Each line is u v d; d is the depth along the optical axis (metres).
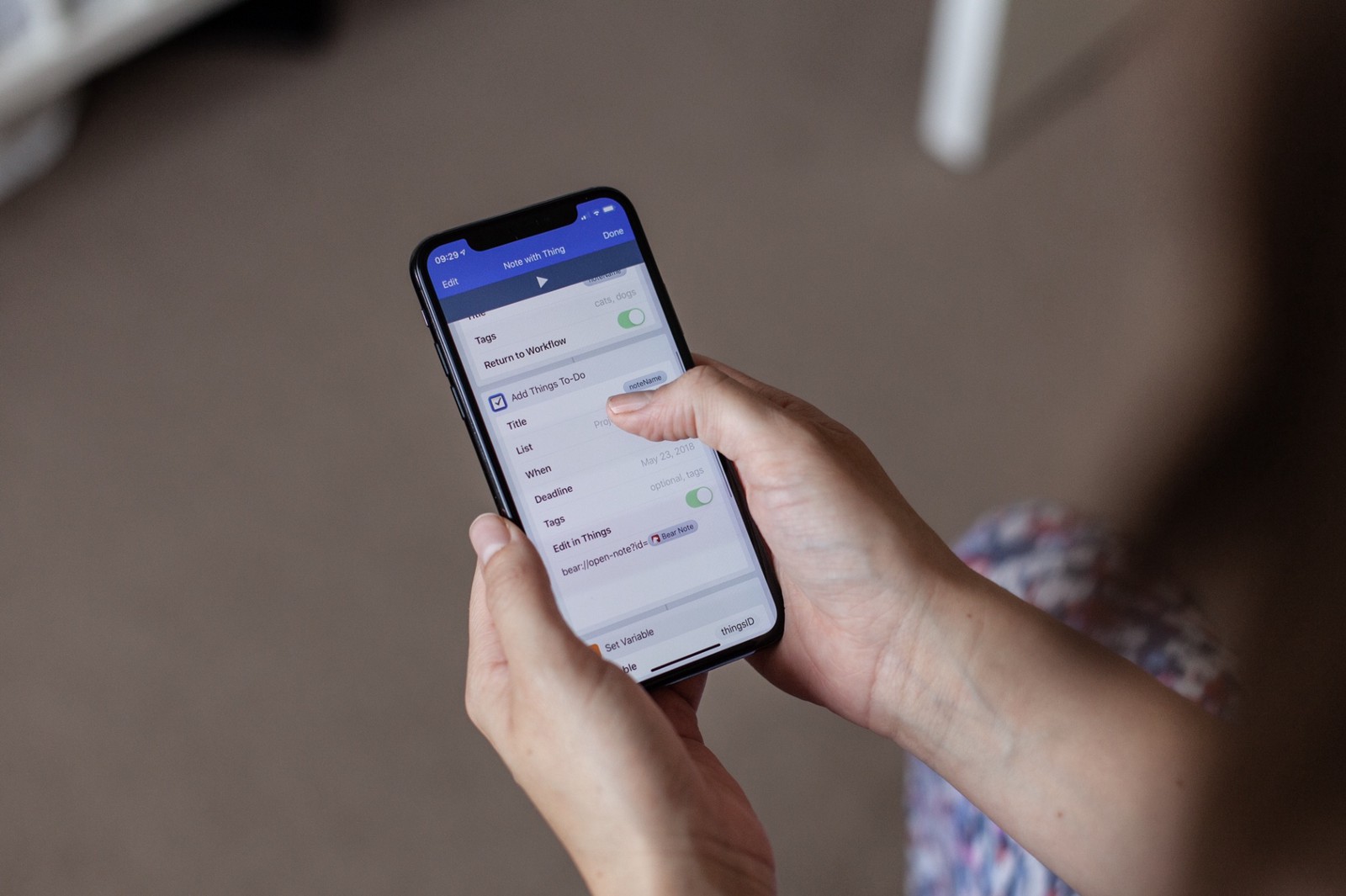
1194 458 0.15
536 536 0.73
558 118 1.81
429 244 0.75
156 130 1.76
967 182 1.81
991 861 0.70
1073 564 0.73
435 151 1.77
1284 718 0.15
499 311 0.75
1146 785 0.57
